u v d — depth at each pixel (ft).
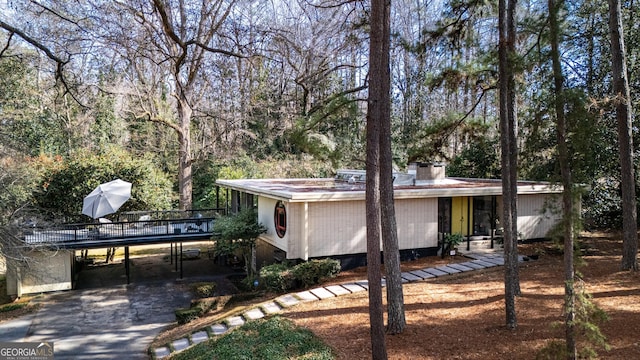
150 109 77.10
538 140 24.85
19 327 38.09
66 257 50.19
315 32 44.62
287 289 39.63
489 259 45.50
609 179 55.42
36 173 58.54
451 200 53.01
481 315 28.60
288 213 44.04
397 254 26.81
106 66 83.87
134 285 51.60
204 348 28.25
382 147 26.03
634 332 24.44
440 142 35.91
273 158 94.27
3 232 41.06
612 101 35.17
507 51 26.37
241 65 78.33
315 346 25.50
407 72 91.25
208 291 45.52
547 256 46.06
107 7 45.42
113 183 58.75
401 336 25.96
